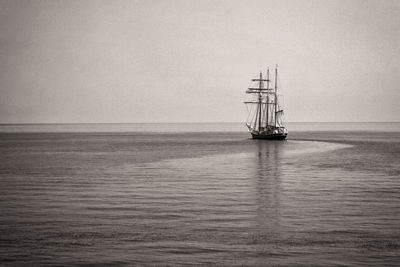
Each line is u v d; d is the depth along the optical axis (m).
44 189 61.50
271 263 31.33
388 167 90.44
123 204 50.34
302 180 70.81
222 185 65.31
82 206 49.22
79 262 31.44
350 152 132.62
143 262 31.42
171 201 52.19
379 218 43.38
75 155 124.12
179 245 34.88
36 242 35.62
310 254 33.00
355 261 31.64
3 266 30.72
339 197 54.78
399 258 32.19
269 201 52.09
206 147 159.62
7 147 160.62
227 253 33.19
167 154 127.44
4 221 42.16
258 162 102.44
